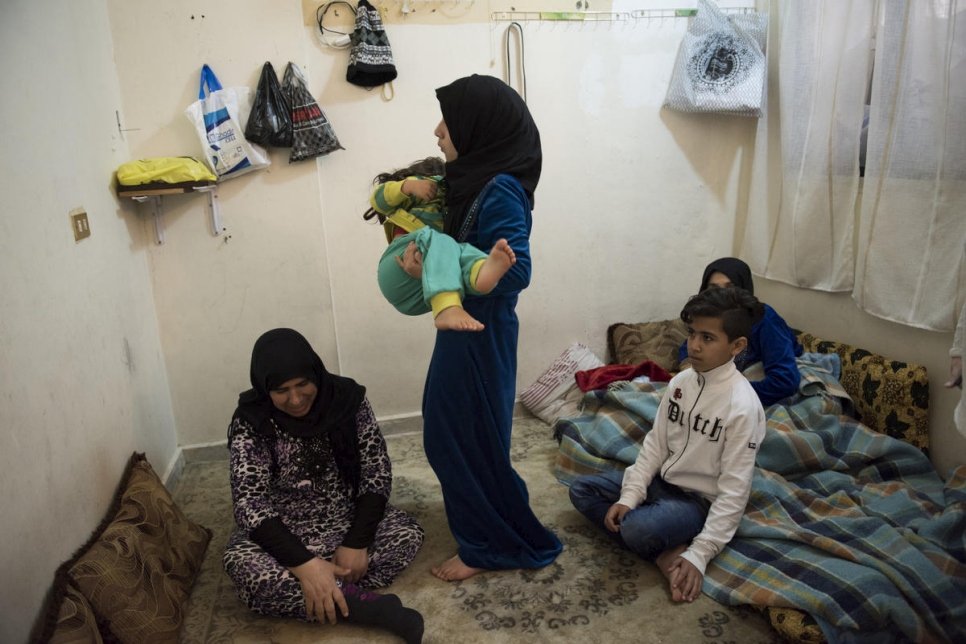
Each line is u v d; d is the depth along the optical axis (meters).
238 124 2.40
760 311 1.78
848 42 2.35
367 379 2.84
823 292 2.66
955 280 2.03
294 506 1.86
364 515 1.80
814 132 2.52
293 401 1.74
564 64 2.72
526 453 2.65
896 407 2.24
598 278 2.99
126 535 1.67
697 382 1.87
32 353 1.48
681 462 1.89
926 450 2.22
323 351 2.73
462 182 1.61
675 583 1.75
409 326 2.81
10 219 1.44
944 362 2.16
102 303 1.97
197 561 1.96
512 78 2.69
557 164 2.82
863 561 1.64
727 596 1.70
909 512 1.87
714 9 2.68
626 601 1.76
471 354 1.68
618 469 2.27
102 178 2.10
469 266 1.47
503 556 1.89
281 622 1.74
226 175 2.46
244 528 1.69
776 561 1.73
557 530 2.10
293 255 2.62
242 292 2.61
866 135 2.39
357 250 2.70
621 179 2.90
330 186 2.62
